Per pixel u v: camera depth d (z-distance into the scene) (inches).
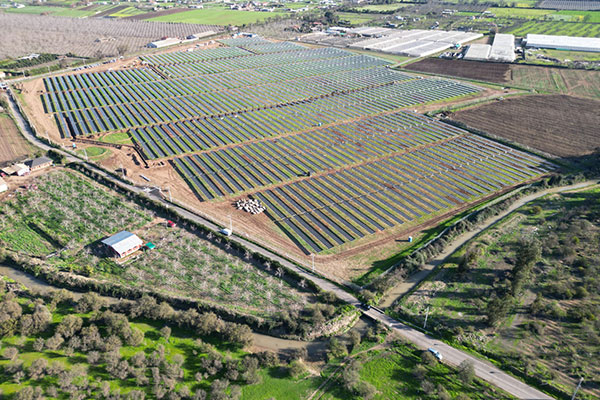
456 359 2800.2
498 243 3941.9
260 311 3174.2
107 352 2696.9
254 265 3681.1
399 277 3489.2
